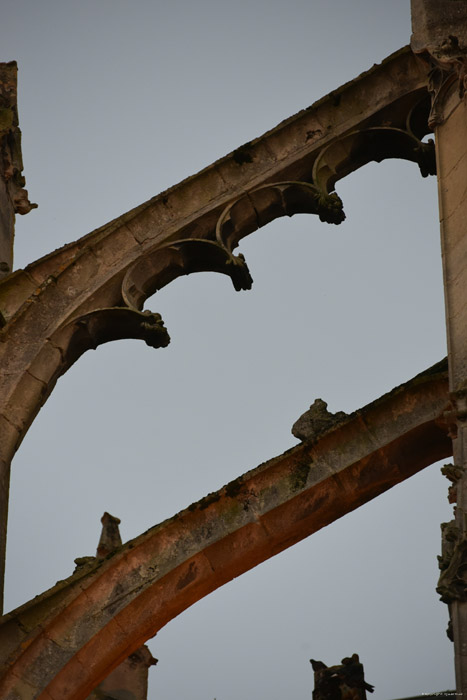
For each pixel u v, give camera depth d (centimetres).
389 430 4566
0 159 5606
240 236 5416
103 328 5153
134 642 4459
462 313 4456
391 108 5509
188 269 5331
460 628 3762
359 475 4553
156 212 5325
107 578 4484
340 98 5528
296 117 5494
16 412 4903
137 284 5231
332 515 4559
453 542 4003
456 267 4581
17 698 4322
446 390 4550
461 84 5000
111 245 5250
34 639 4394
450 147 4928
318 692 4688
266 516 4528
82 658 4400
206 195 5366
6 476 4797
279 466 4578
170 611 4488
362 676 4688
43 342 5025
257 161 5425
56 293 5122
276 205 5409
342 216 5356
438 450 4569
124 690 5241
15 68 5838
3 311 5156
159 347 5156
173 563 4491
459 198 4744
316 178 5381
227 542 4516
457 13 5212
